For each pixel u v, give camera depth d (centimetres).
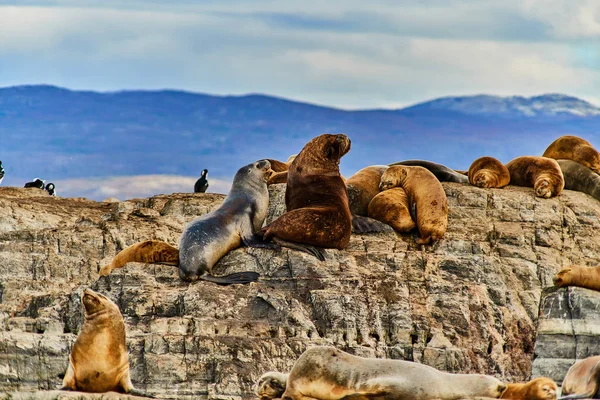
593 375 7769
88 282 10650
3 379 8950
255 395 8925
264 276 10219
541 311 10256
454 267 10594
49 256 10781
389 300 9969
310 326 9562
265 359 9131
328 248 10656
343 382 7300
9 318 9638
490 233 11369
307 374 7388
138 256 10288
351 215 11388
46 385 9025
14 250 10794
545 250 11338
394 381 7206
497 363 9938
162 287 9894
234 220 10588
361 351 9531
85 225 11575
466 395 7238
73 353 7794
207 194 12481
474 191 11950
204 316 9544
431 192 11400
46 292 10400
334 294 9831
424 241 11088
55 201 12644
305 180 11125
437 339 9769
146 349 9056
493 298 10475
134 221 11481
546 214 11781
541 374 9962
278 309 9638
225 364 9031
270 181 12269
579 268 10294
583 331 10031
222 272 10312
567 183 12731
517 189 12281
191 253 10150
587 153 12800
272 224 10638
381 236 11188
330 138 11312
